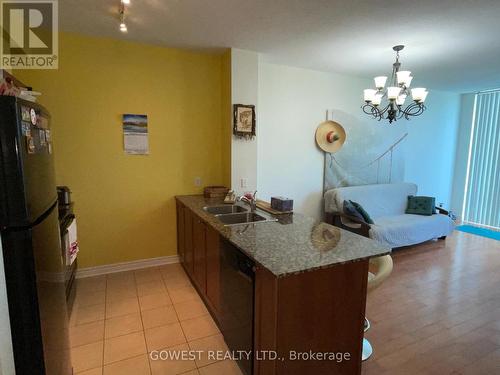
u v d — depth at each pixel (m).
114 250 3.15
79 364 1.86
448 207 6.01
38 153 1.20
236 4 2.13
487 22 2.38
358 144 4.53
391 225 3.89
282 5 2.14
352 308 1.61
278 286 1.38
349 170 4.52
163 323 2.29
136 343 2.06
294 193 4.12
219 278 2.07
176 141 3.28
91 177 2.95
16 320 1.06
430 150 5.50
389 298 2.76
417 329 2.28
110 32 2.69
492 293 2.87
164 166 3.26
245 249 1.63
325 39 2.79
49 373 1.21
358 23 2.44
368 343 2.09
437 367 1.88
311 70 3.98
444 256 3.89
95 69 2.84
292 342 1.46
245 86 3.18
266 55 3.32
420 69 3.80
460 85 4.81
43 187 1.25
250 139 3.30
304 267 1.39
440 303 2.67
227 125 3.28
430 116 5.37
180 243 3.29
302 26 2.51
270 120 3.80
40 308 1.12
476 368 1.88
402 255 3.91
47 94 2.70
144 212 3.23
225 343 2.07
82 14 2.32
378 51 3.13
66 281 2.24
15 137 1.00
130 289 2.81
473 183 5.65
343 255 1.56
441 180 5.79
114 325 2.26
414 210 4.68
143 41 2.93
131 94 3.01
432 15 2.27
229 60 3.12
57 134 2.78
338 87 4.23
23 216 1.03
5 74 1.73
